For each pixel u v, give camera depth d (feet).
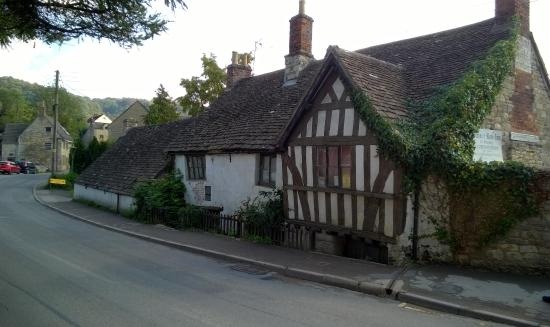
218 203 52.47
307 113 37.86
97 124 249.55
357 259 33.55
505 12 40.63
